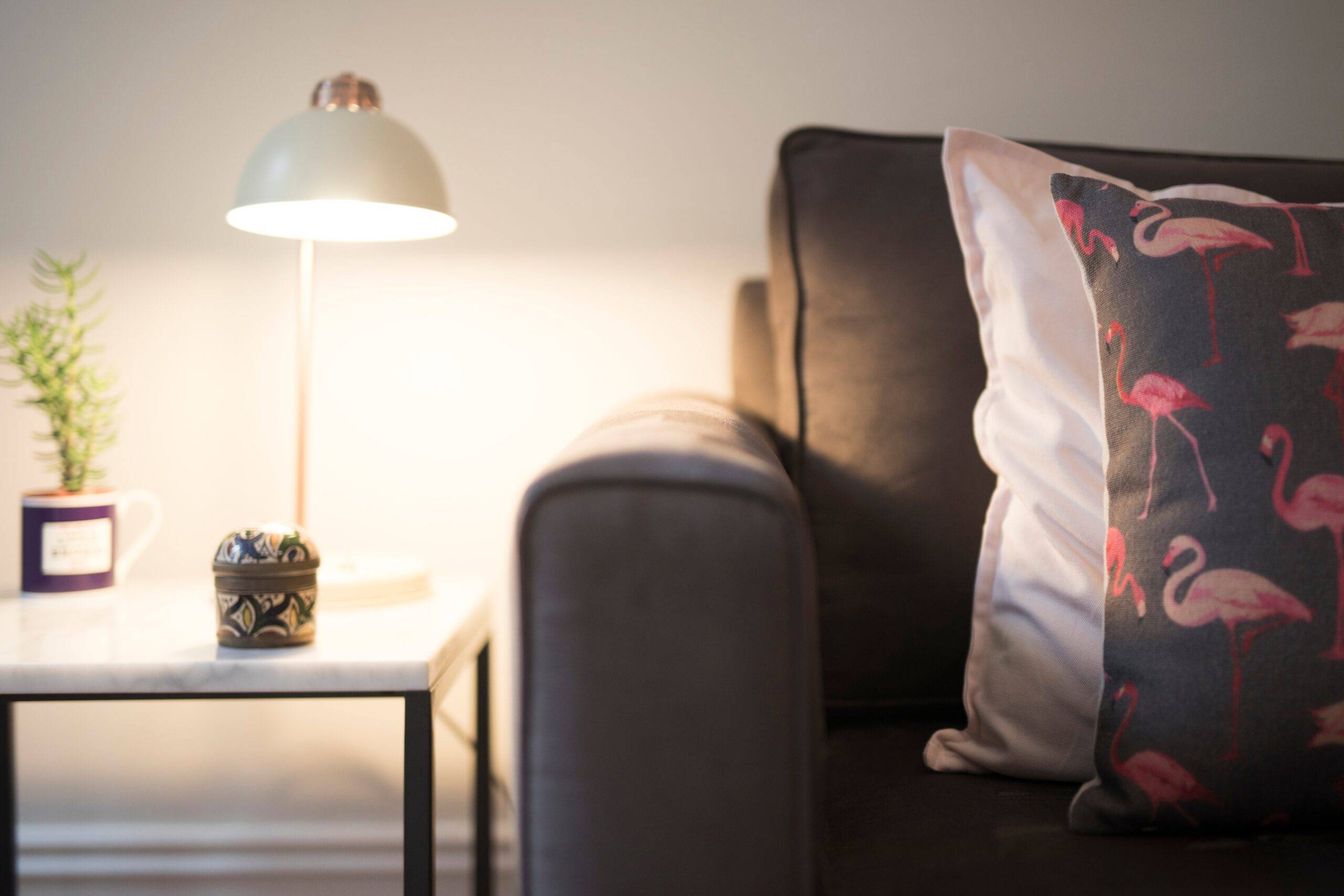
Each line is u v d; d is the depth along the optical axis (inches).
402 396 51.8
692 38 51.6
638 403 34.9
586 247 51.9
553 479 19.5
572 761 19.4
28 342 46.9
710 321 52.2
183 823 52.5
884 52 52.1
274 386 51.4
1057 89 52.7
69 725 52.0
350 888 52.6
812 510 36.2
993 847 24.2
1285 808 23.8
